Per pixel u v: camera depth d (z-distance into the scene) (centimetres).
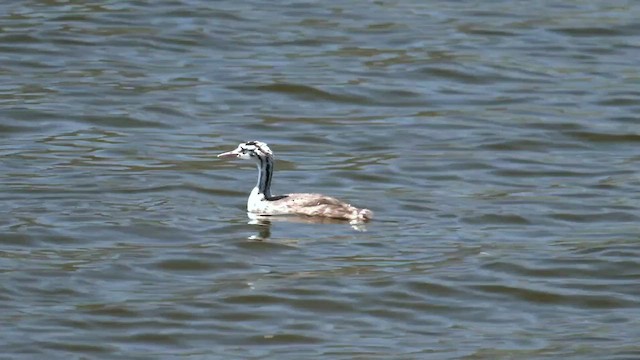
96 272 2236
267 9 4103
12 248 2334
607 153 3072
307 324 2064
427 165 2927
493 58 3741
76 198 2605
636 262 2331
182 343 1989
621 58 3791
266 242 2377
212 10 4047
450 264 2302
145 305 2111
